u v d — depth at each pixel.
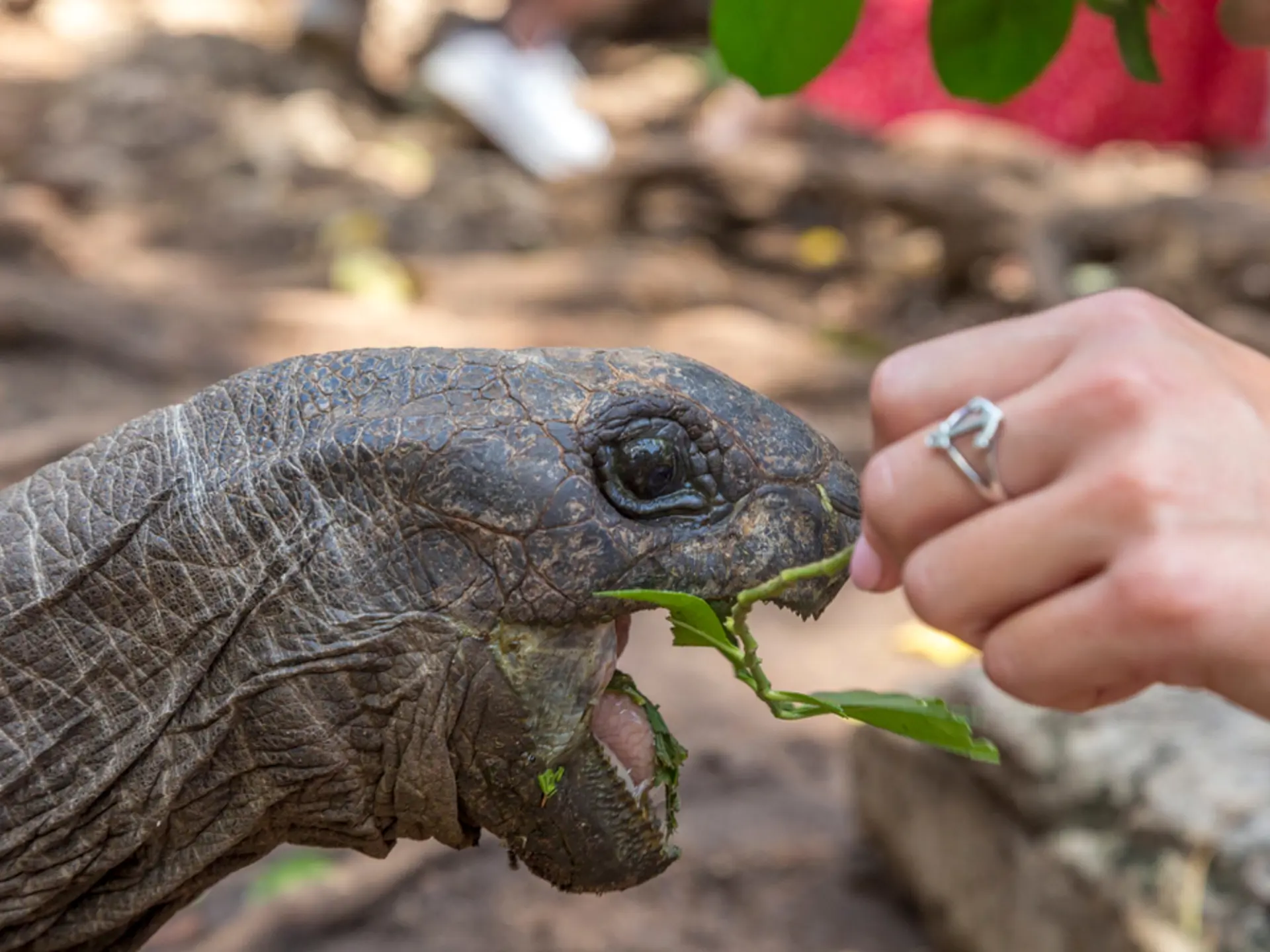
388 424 1.38
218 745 1.39
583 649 1.40
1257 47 1.40
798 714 1.24
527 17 8.30
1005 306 6.22
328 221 6.73
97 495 1.43
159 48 8.70
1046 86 5.79
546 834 1.47
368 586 1.36
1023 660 0.95
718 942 2.74
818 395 5.17
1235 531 0.89
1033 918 2.45
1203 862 2.23
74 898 1.45
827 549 1.45
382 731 1.39
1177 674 0.91
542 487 1.36
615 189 6.87
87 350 5.27
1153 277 5.54
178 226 6.70
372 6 9.48
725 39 1.29
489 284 5.94
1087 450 0.95
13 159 7.02
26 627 1.39
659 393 1.43
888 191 6.14
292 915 2.70
